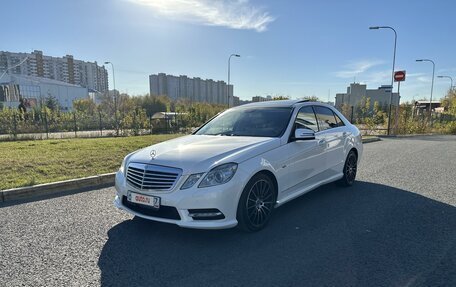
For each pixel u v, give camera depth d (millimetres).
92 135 23344
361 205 4750
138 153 3955
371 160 9055
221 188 3293
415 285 2619
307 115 4957
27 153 9016
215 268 2924
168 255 3191
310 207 4656
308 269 2885
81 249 3330
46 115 27172
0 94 61062
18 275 2822
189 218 3283
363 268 2893
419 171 7367
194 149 3738
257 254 3189
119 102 55062
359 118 25641
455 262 2998
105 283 2695
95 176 6227
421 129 24406
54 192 5598
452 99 44438
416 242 3439
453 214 4336
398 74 20891
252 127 4609
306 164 4504
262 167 3668
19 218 4254
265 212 3822
